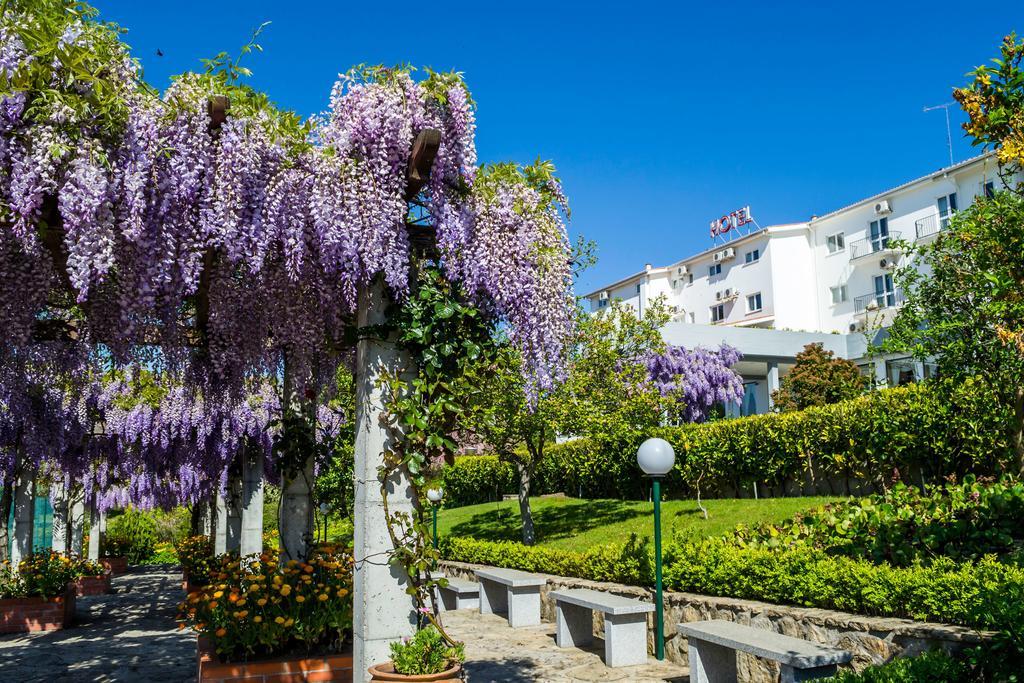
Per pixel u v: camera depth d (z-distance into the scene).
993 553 5.49
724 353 21.41
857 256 28.42
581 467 16.59
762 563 6.25
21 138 3.61
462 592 10.45
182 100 3.91
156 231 3.93
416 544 4.48
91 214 3.57
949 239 6.05
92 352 5.65
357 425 4.69
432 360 4.55
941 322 6.27
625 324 12.81
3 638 9.64
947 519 6.12
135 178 3.76
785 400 21.72
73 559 14.65
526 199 4.71
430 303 4.54
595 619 8.12
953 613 4.62
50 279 4.48
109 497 18.12
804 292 30.84
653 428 12.53
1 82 3.47
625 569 7.81
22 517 12.57
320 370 5.91
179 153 3.91
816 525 7.07
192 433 11.05
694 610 6.60
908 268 6.75
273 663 5.12
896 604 5.04
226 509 12.52
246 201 4.05
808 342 23.28
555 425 11.14
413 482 4.54
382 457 4.51
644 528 10.62
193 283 4.01
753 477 12.23
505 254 4.58
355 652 4.48
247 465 9.95
